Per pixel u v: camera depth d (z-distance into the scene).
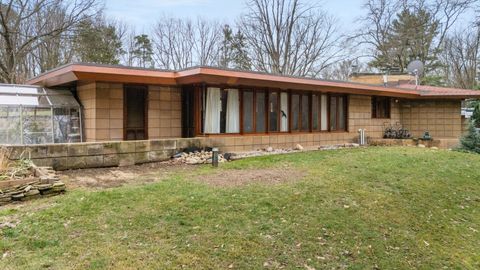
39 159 7.31
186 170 7.88
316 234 4.69
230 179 6.80
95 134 10.05
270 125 12.27
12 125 10.05
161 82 10.43
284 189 6.16
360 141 14.64
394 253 4.61
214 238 4.24
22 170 6.29
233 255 3.94
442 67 29.59
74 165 7.76
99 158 8.08
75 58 23.33
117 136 10.34
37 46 21.05
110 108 10.24
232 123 11.34
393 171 8.29
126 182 6.57
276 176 7.16
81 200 5.15
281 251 4.17
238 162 8.88
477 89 18.52
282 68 29.50
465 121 17.16
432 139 15.89
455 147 14.88
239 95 11.49
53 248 3.78
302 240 4.49
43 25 21.70
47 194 5.50
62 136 10.66
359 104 15.48
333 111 14.54
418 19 28.45
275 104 12.43
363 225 5.18
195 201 5.30
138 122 10.80
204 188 6.01
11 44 20.03
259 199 5.56
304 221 5.00
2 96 10.20
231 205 5.25
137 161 8.62
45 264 3.46
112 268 3.47
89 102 10.48
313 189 6.33
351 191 6.49
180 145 9.52
